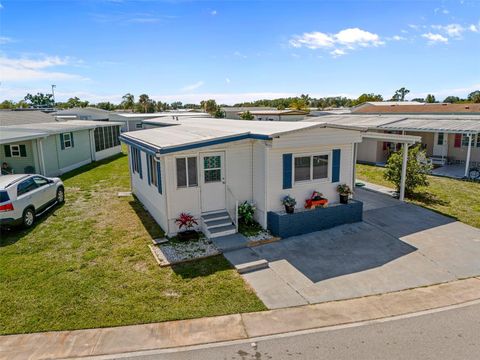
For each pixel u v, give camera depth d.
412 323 6.45
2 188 10.75
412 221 11.86
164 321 6.65
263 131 10.91
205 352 5.80
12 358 5.71
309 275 8.34
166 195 10.44
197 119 22.94
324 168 11.52
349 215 11.60
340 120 28.31
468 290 7.62
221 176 11.06
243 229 10.93
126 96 90.06
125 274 8.40
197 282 8.03
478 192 15.80
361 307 7.04
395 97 94.00
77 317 6.77
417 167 14.78
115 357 5.73
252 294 7.55
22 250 9.80
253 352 5.77
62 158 21.73
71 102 84.38
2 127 19.66
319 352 5.71
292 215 10.51
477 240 10.25
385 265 8.80
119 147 31.84
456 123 21.36
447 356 5.53
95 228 11.47
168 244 10.05
